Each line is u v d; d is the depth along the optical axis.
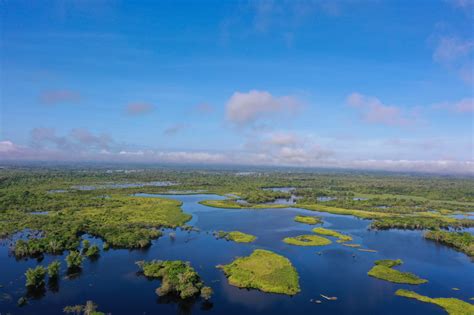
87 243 144.25
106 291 105.81
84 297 101.62
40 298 100.25
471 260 142.38
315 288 111.19
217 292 106.75
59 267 121.06
